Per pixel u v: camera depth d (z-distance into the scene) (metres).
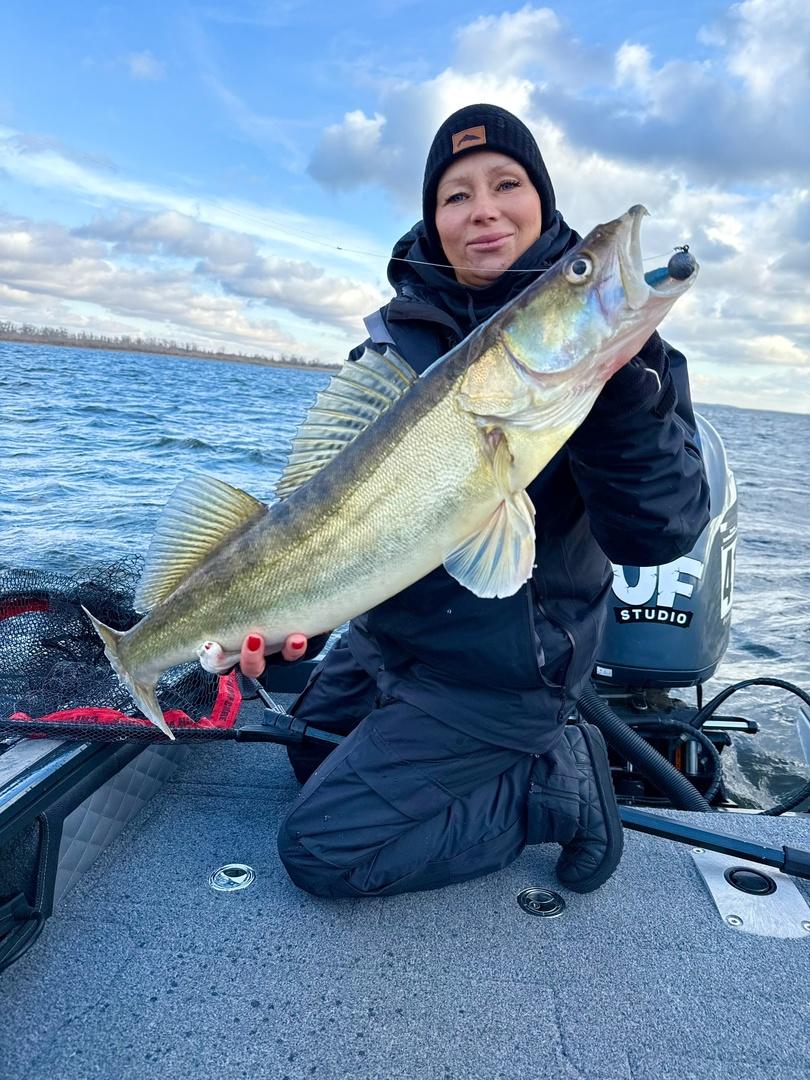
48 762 1.11
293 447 1.16
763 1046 0.93
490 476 1.02
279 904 1.17
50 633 1.51
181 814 1.41
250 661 1.13
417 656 1.18
